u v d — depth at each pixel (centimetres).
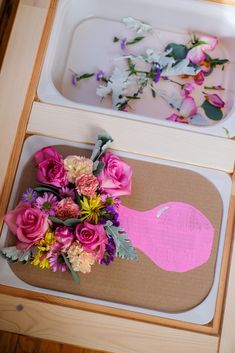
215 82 123
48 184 101
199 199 108
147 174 108
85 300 102
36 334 100
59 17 117
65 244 96
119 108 119
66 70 122
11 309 101
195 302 103
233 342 101
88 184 99
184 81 122
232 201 108
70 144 109
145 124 111
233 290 103
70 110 111
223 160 110
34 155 108
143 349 100
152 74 121
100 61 123
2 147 108
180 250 105
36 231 95
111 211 101
